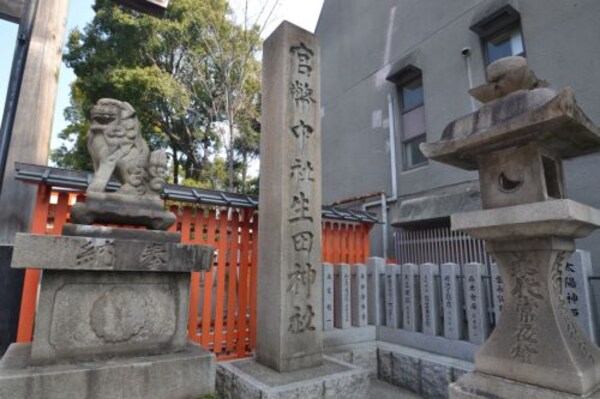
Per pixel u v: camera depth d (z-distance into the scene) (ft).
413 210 32.60
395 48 38.01
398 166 35.96
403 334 19.19
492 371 8.84
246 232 19.15
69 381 9.34
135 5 18.94
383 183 37.22
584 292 12.48
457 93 31.07
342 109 44.01
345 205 40.98
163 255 11.27
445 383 15.85
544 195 8.39
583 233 8.68
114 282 10.90
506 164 9.18
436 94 32.81
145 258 10.96
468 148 9.39
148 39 50.88
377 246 36.19
